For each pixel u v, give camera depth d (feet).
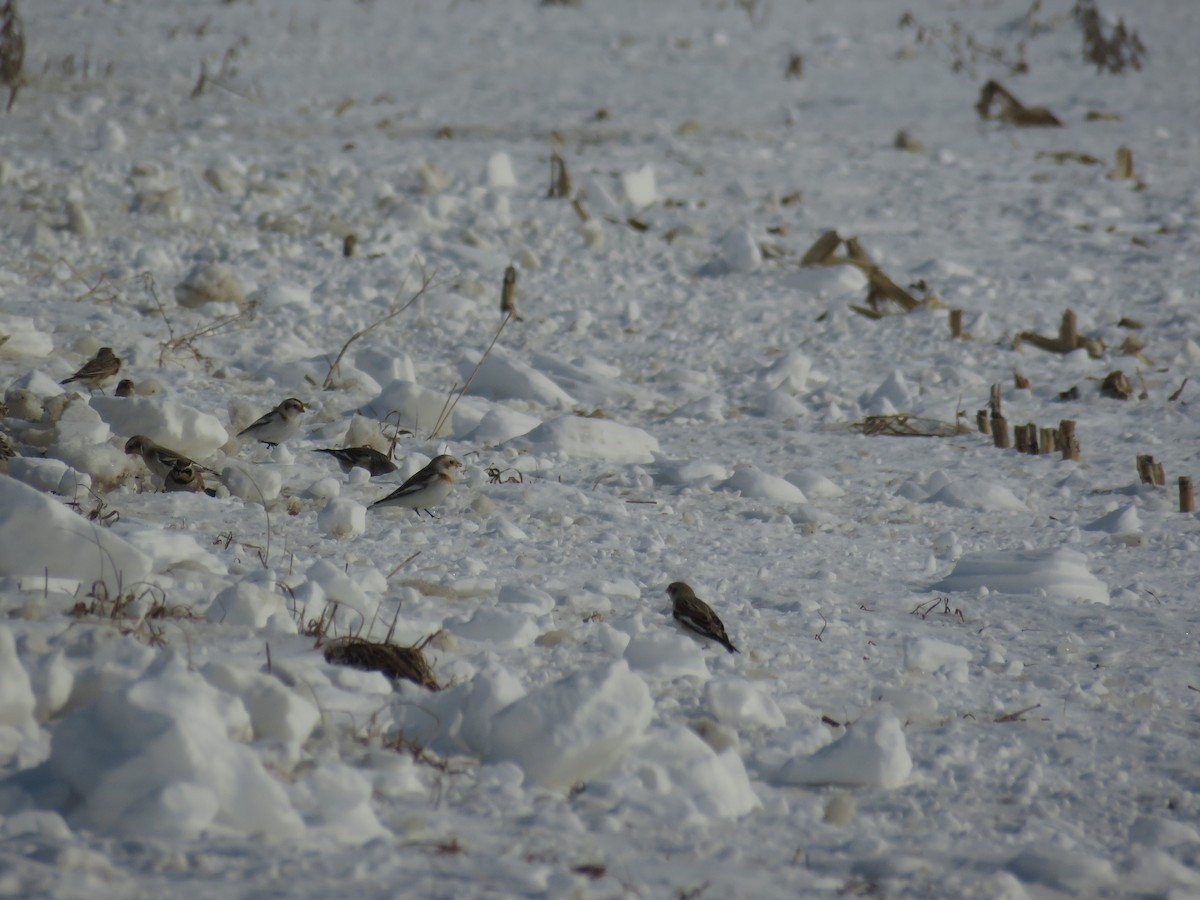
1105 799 63.77
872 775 61.77
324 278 215.31
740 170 330.34
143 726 48.08
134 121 333.21
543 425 139.85
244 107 364.99
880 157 347.15
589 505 113.29
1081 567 102.17
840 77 447.83
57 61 391.45
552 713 56.44
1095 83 442.09
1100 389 185.37
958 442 159.02
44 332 160.35
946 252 267.80
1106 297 237.66
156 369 152.56
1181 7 545.03
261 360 163.94
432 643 70.69
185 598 69.92
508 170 296.92
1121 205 302.66
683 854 50.29
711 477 130.31
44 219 228.63
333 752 54.90
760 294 235.81
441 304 207.10
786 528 114.21
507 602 81.71
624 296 228.84
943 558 110.32
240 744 49.26
